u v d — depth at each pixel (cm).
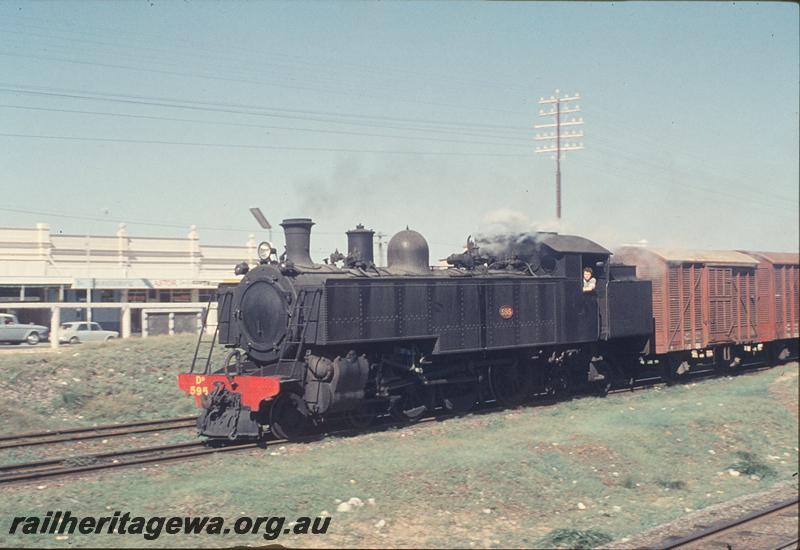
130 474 1359
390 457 1404
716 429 1812
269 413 1672
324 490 1216
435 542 1056
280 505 1151
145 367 2550
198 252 5662
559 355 2273
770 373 2889
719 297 2845
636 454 1555
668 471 1520
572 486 1344
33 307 4231
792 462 1678
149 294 5325
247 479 1268
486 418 1880
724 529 1152
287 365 1711
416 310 1884
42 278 4775
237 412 1620
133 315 5244
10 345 4469
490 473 1315
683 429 1753
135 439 1761
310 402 1680
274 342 1741
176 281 5394
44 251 4806
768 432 1872
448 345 1944
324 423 1803
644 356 2583
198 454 1521
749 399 2141
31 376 2280
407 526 1111
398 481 1263
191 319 4959
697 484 1466
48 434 1789
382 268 1959
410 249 1983
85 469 1385
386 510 1158
